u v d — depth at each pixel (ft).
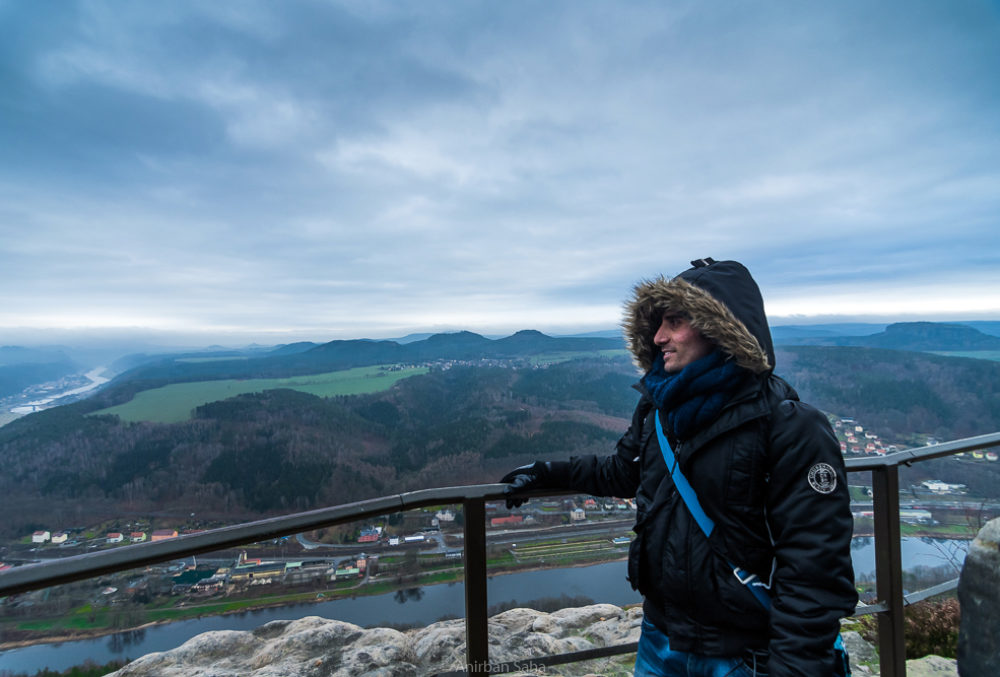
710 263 4.74
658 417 4.78
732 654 4.19
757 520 4.13
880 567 6.75
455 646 5.49
